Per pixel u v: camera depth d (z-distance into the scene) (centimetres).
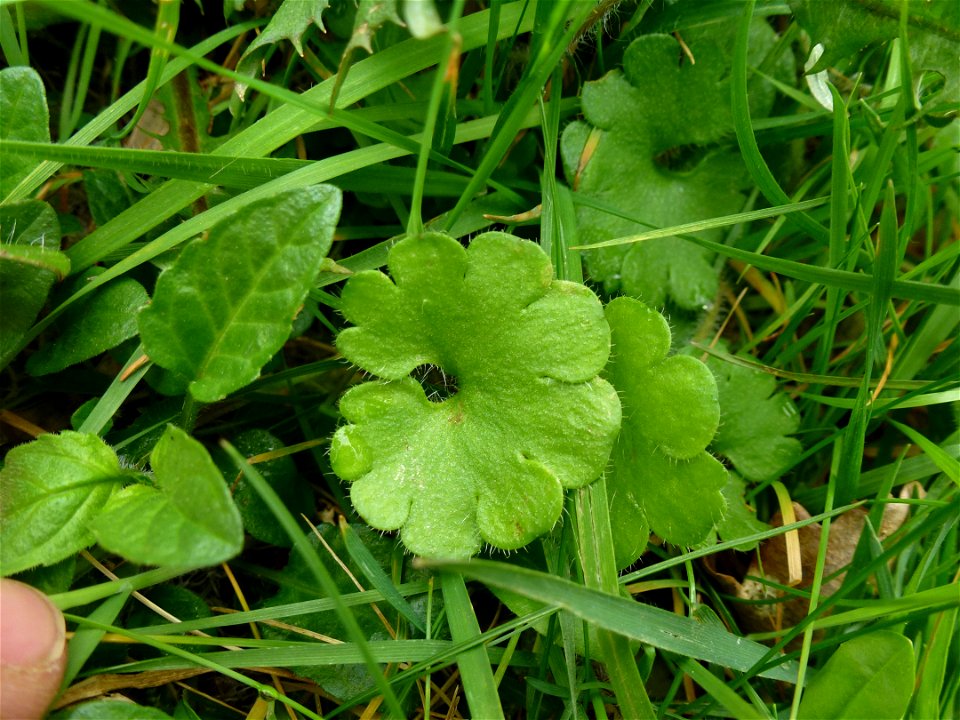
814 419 14
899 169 14
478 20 13
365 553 12
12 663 11
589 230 14
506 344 12
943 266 14
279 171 13
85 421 12
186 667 12
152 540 10
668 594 14
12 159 12
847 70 15
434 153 13
